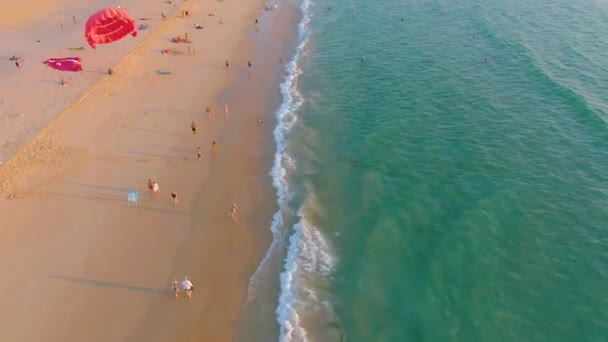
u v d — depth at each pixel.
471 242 28.70
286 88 47.41
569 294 25.80
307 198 32.78
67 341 22.94
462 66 50.59
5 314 23.98
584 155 36.22
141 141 37.31
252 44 57.06
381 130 40.00
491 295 25.62
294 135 39.84
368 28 62.59
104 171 33.81
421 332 23.94
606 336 23.70
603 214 30.89
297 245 29.02
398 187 33.72
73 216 29.92
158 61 50.31
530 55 50.84
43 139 36.31
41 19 60.19
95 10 63.78
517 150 37.03
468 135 39.06
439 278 26.61
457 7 68.06
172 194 31.27
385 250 28.55
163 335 23.53
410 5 70.25
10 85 43.81
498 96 44.47
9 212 29.84
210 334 23.72
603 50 52.25
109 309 24.55
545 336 23.72
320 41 59.16
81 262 26.94
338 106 44.34
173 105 42.56
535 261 27.62
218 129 39.88
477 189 33.22
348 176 34.97
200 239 29.11
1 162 33.72
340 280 26.84
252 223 30.61
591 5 65.75
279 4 72.00
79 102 41.38
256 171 35.38
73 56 49.81
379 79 49.00
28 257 27.02
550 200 32.09
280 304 25.45
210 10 66.62
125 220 29.98
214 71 49.53
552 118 40.69
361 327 24.33
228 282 26.50
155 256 27.70
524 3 67.81
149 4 66.81
